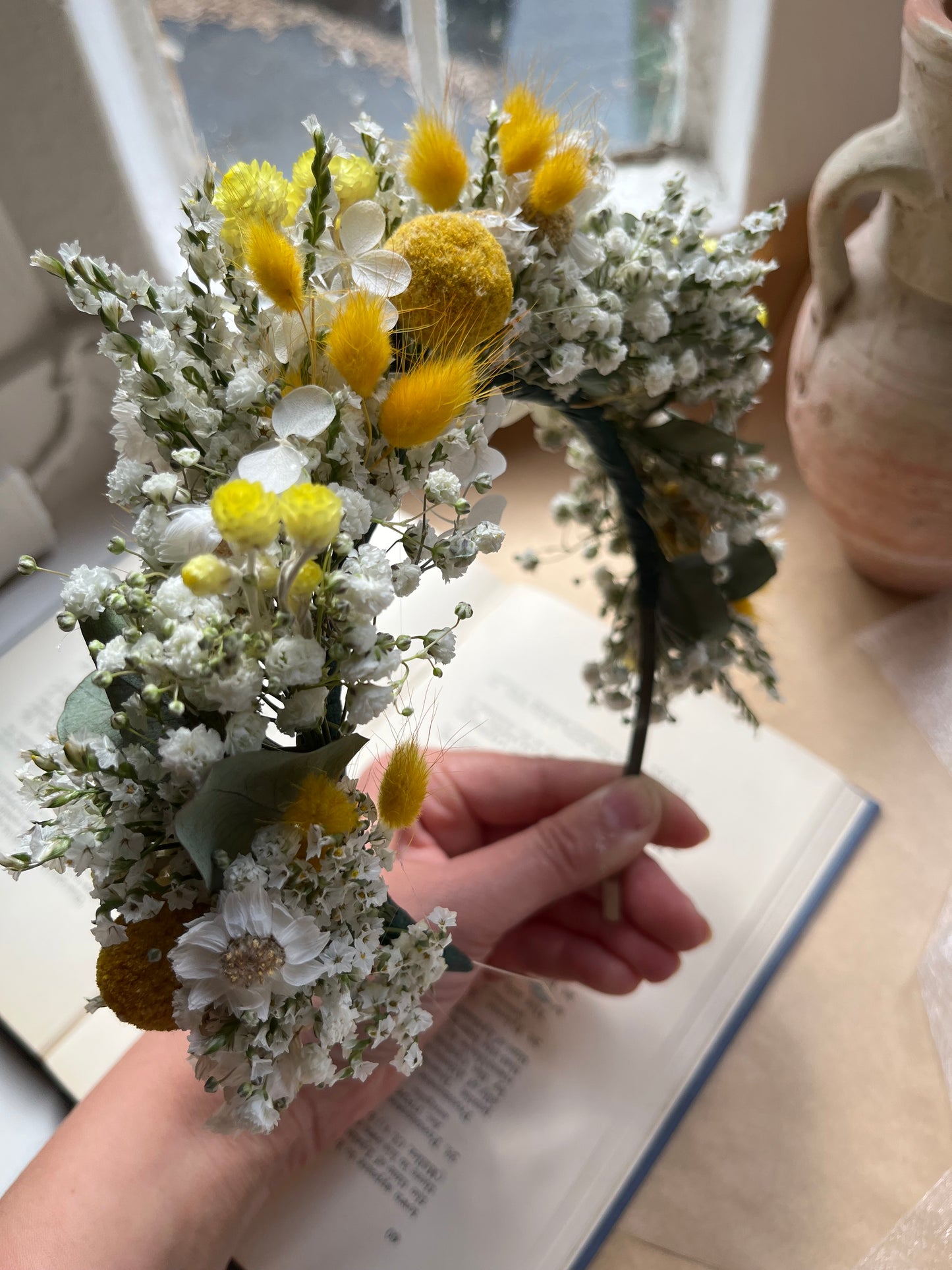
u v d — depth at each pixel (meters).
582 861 0.31
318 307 0.19
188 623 0.16
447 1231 0.30
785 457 0.47
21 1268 0.26
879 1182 0.30
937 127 0.27
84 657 0.40
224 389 0.19
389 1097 0.32
